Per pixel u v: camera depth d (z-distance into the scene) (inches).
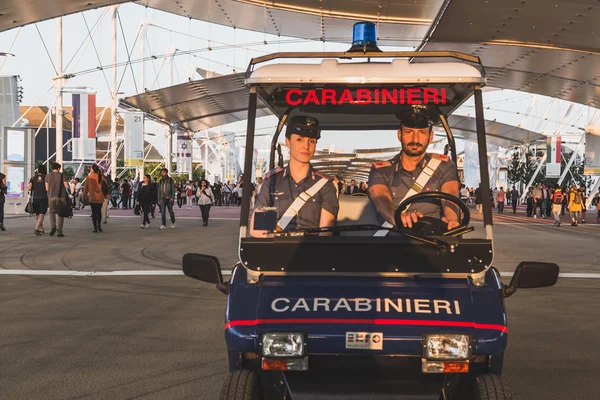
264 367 147.8
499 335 144.3
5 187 837.8
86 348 278.7
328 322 146.6
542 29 1012.5
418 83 177.8
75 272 492.4
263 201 183.2
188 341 290.2
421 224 175.0
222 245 686.5
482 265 159.8
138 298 390.3
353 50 191.5
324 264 162.6
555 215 1150.3
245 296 156.3
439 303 150.9
